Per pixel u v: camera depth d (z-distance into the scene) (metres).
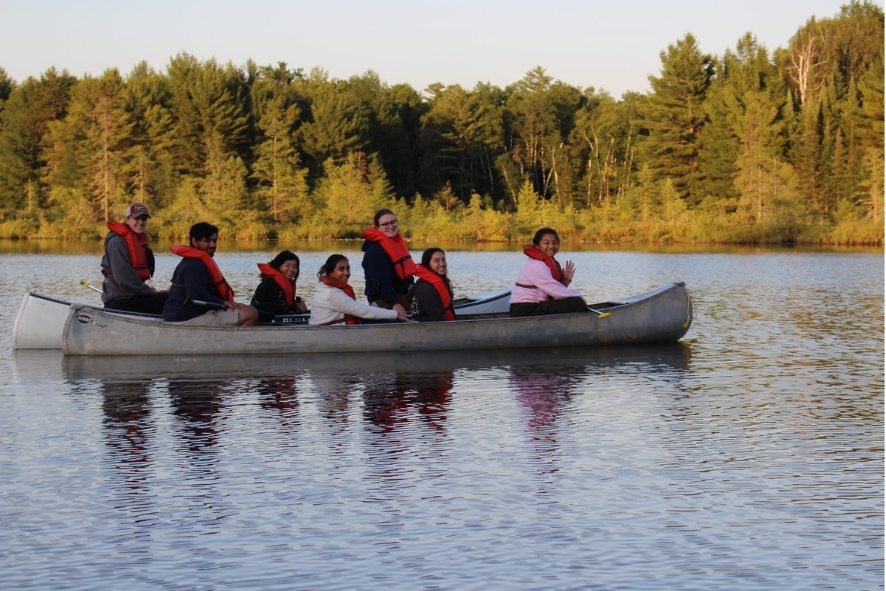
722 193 69.31
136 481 6.40
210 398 9.12
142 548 5.23
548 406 8.72
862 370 10.73
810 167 66.62
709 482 6.35
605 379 10.11
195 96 82.88
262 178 73.50
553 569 4.92
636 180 80.88
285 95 89.12
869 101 65.00
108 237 12.64
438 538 5.34
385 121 94.62
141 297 12.74
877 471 6.61
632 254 43.19
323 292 11.77
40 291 20.94
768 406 8.73
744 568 4.94
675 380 10.08
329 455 7.02
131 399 9.10
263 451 7.14
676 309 12.73
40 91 86.31
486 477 6.46
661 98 75.25
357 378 10.16
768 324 15.21
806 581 4.78
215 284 11.83
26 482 6.39
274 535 5.41
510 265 33.19
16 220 65.56
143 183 73.06
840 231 54.47
